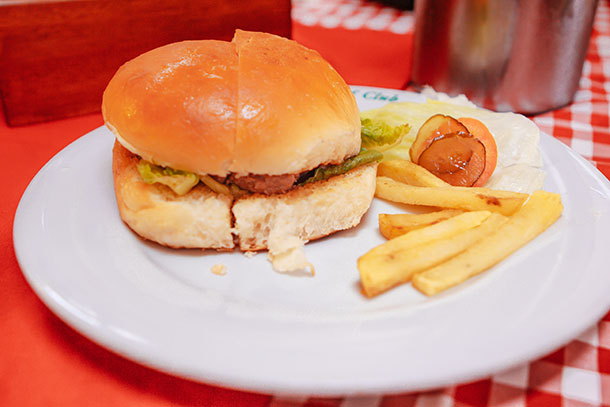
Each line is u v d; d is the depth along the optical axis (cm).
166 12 40
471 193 30
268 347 22
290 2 45
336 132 29
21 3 36
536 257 27
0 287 26
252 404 22
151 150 28
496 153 34
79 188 31
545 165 34
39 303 25
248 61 28
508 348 22
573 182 32
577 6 40
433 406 22
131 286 25
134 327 23
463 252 27
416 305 25
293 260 27
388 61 50
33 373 23
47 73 39
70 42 38
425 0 42
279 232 28
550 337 23
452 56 42
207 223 28
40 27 37
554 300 25
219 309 24
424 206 32
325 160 29
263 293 26
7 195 32
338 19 62
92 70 40
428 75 44
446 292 26
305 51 31
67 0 37
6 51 37
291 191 29
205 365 22
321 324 24
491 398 22
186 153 27
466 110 37
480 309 24
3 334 24
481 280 26
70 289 24
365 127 33
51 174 31
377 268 25
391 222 30
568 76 42
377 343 23
